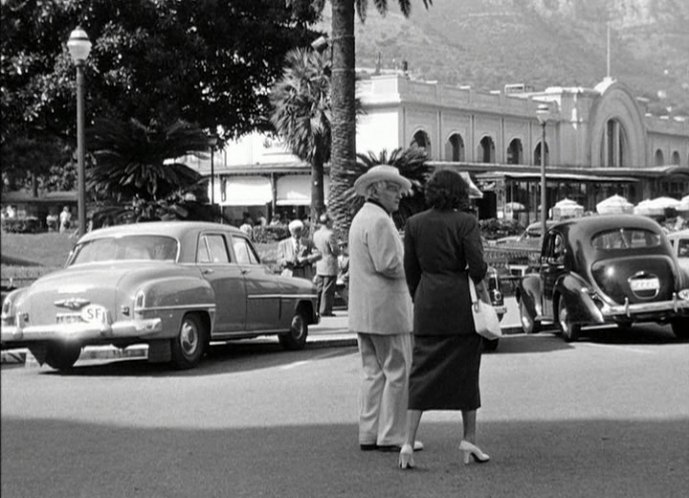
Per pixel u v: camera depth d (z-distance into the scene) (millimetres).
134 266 15016
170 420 11023
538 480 8250
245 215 64750
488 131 81125
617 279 18812
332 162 27484
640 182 94938
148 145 24734
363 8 33000
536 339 20188
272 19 40500
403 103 71875
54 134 39000
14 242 27844
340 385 13609
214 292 15883
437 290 8602
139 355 17406
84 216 21062
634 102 98062
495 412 11492
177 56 37500
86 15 35875
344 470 8641
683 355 17109
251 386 13586
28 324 14648
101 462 8945
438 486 8055
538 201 78438
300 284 18266
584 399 12391
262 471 8609
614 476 8383
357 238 9266
